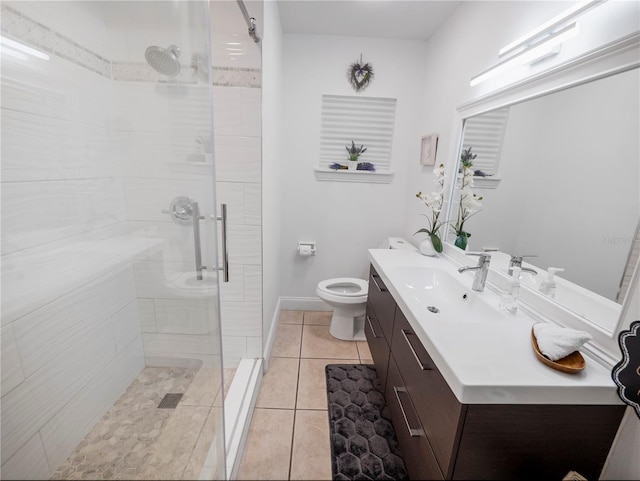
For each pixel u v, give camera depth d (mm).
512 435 863
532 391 824
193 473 1087
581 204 1071
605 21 944
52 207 1179
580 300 1068
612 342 920
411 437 1213
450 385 870
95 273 1381
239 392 1676
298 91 2422
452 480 897
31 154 1092
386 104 2498
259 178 1679
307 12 2029
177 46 1155
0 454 1012
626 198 909
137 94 1298
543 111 1245
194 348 1292
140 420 1303
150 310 1388
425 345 1059
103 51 1290
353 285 2582
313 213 2684
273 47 1864
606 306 967
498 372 859
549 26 1105
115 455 1211
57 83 1167
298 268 2812
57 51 1157
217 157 1637
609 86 961
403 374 1349
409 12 1989
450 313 1451
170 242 1334
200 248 1249
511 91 1409
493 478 902
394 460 1410
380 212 2705
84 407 1315
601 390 839
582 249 1062
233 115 1592
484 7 1596
